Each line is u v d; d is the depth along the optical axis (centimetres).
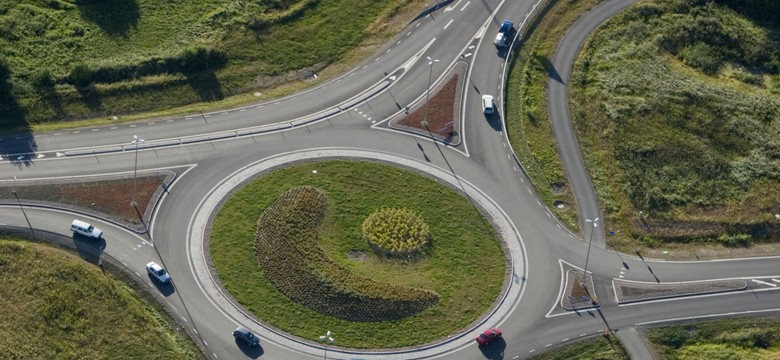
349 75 14100
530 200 12512
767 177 13100
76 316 10700
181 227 11769
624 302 11462
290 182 12356
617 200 12669
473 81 14038
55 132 12900
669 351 11088
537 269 11712
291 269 11269
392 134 13200
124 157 12594
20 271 11131
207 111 13375
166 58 13838
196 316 10850
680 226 12425
